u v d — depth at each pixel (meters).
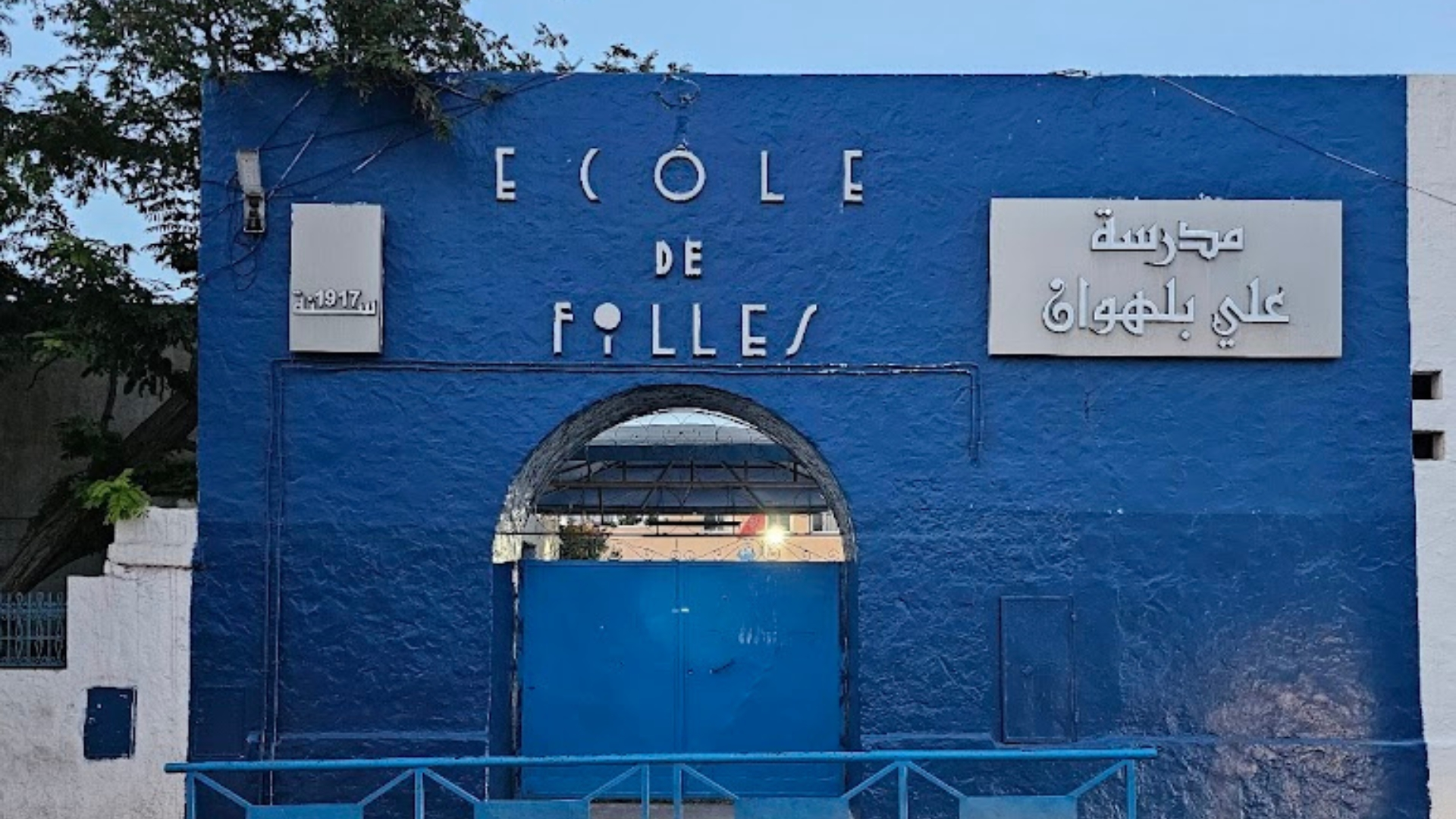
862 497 8.85
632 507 14.63
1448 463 8.90
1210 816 8.66
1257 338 8.83
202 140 8.86
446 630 8.73
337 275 8.73
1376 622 8.80
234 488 8.73
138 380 10.38
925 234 8.97
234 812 8.58
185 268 10.59
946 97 9.04
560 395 8.88
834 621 9.84
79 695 8.55
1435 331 8.94
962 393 8.91
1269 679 8.76
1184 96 9.02
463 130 8.95
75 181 10.18
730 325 8.93
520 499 9.43
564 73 9.00
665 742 9.73
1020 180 8.98
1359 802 8.68
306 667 8.67
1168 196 8.95
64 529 9.84
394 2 8.81
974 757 7.18
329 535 8.74
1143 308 8.84
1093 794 8.68
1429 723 8.76
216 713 8.60
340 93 8.91
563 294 8.94
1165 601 8.80
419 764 7.05
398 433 8.82
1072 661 8.77
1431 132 9.03
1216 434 8.88
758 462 13.52
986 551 8.83
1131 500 8.85
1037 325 8.83
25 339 9.79
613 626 9.81
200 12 9.02
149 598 8.64
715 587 9.86
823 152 9.02
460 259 8.90
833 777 9.79
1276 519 8.84
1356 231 8.96
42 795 8.47
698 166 8.99
